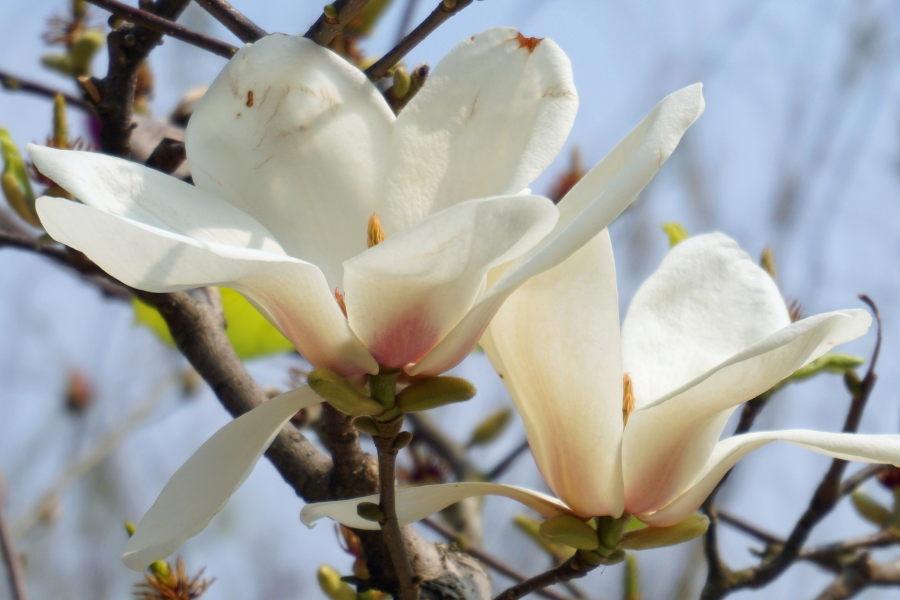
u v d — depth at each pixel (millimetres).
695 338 1170
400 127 1127
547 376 1116
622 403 1125
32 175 1314
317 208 1129
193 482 1092
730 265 1183
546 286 1104
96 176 1085
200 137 1124
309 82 1128
